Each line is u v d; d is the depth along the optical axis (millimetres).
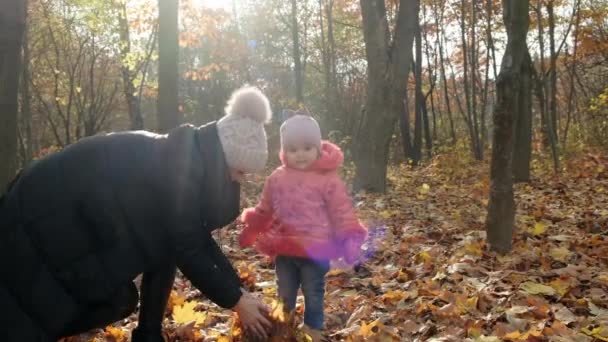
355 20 30469
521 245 5758
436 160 19422
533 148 21859
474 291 4371
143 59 18641
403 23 10727
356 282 4938
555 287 4340
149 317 3170
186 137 2727
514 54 5238
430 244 6438
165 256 2721
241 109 2775
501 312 3904
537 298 4105
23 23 3627
